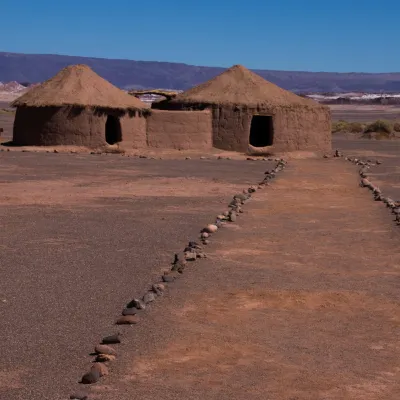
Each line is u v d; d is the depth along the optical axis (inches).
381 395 238.1
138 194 730.2
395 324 313.9
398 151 1480.1
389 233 526.3
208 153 1274.6
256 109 1296.8
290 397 235.5
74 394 232.8
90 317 316.8
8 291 355.9
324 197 730.2
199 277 390.3
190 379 249.3
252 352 276.2
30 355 269.7
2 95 6638.8
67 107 1252.5
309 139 1333.7
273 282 381.7
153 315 321.1
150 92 1450.5
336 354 275.6
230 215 577.6
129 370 256.8
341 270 413.1
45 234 503.5
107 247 463.2
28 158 1102.4
